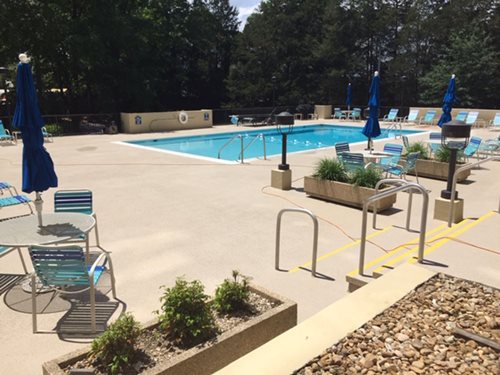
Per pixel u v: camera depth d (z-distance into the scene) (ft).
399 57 131.03
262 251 20.66
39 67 93.40
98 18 86.53
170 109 136.67
